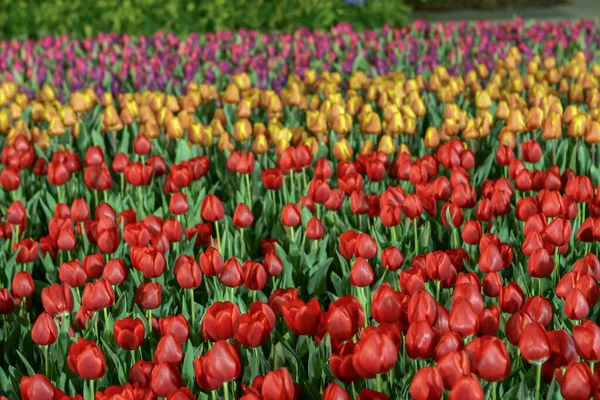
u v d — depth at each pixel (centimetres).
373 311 333
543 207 474
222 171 709
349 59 1182
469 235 445
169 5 1641
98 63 1273
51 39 1402
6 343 422
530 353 299
